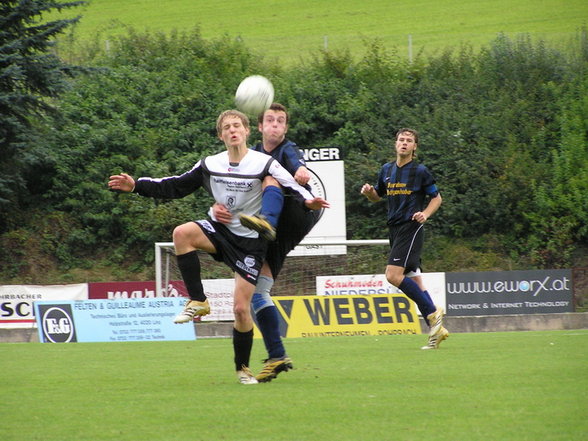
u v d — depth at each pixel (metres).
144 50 56.12
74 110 48.09
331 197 38.75
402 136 19.45
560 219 44.09
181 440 7.70
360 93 50.22
